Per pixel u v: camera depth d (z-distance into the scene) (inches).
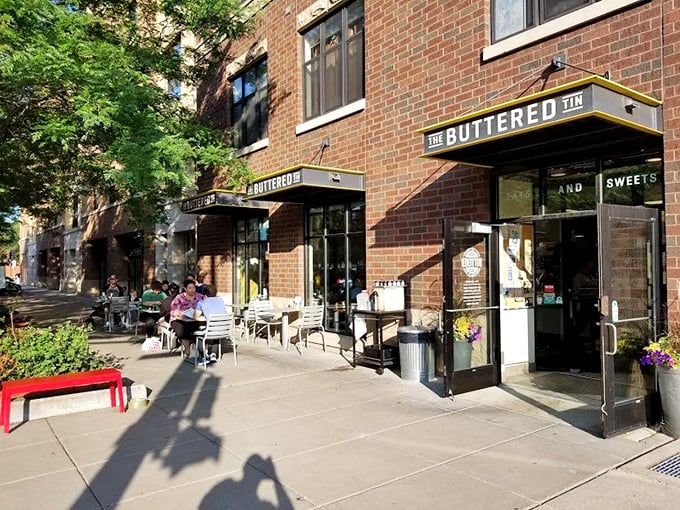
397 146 370.0
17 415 248.7
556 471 180.2
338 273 437.7
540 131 233.5
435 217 342.3
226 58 551.5
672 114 231.3
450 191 333.4
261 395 290.8
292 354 416.2
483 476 177.8
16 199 500.1
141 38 484.7
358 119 405.1
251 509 158.2
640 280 227.5
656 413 225.6
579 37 266.8
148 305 522.9
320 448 207.6
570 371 328.2
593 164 268.2
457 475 179.2
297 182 370.9
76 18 363.3
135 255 997.8
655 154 244.8
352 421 240.8
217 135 483.5
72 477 183.2
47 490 173.0
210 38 494.3
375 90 388.5
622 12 250.1
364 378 327.6
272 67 511.5
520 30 301.0
